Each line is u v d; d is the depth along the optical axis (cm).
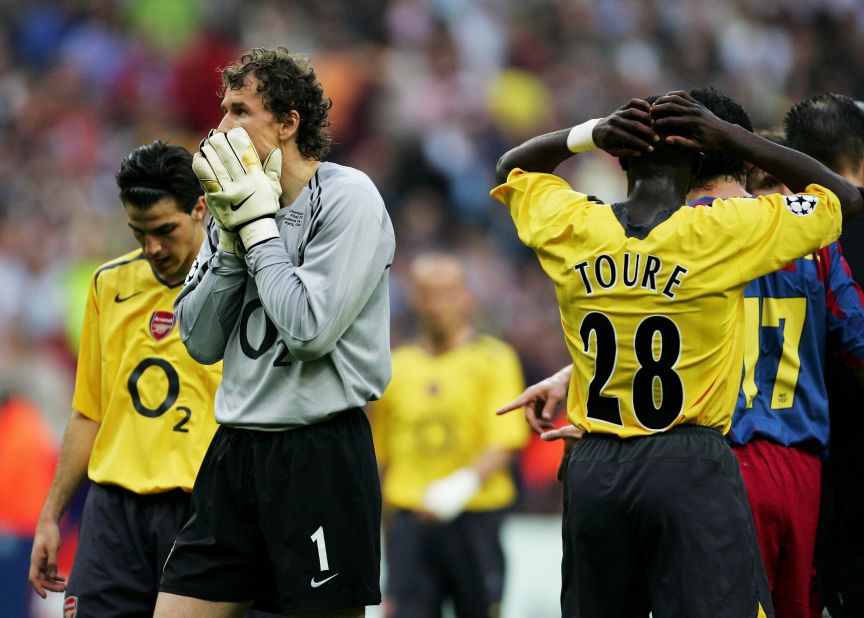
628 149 1416
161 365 1708
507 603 3397
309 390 1449
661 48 6925
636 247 1388
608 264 1398
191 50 5888
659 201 1412
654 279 1378
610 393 1402
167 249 1686
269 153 1467
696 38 7019
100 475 1716
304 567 1444
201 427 1691
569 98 6456
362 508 1466
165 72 6038
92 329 1758
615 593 1397
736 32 7106
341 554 1450
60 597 3309
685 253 1374
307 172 1498
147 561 1697
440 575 2831
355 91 5931
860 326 1593
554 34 6688
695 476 1358
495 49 6456
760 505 1540
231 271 1473
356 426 1484
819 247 1394
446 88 6119
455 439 2892
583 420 1430
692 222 1379
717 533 1346
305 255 1448
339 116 5862
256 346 1473
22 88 5897
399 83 6053
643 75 6744
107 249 5141
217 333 1495
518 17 6662
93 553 1700
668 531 1353
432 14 6462
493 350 2933
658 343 1382
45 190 5406
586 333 1416
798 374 1572
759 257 1372
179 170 1675
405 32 6344
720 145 1402
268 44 6103
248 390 1475
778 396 1566
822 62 7281
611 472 1387
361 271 1433
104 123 5834
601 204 1439
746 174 1602
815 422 1582
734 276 1370
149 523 1697
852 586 1652
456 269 2961
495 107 6188
